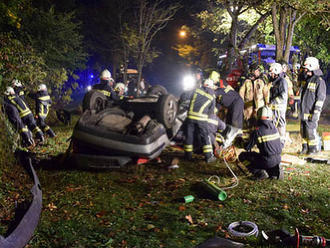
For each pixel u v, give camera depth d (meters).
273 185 6.34
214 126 7.65
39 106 10.22
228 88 8.34
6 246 3.65
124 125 6.82
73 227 4.63
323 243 4.17
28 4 10.82
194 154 8.38
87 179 6.58
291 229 4.67
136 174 6.91
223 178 6.73
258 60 15.04
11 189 5.99
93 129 6.53
